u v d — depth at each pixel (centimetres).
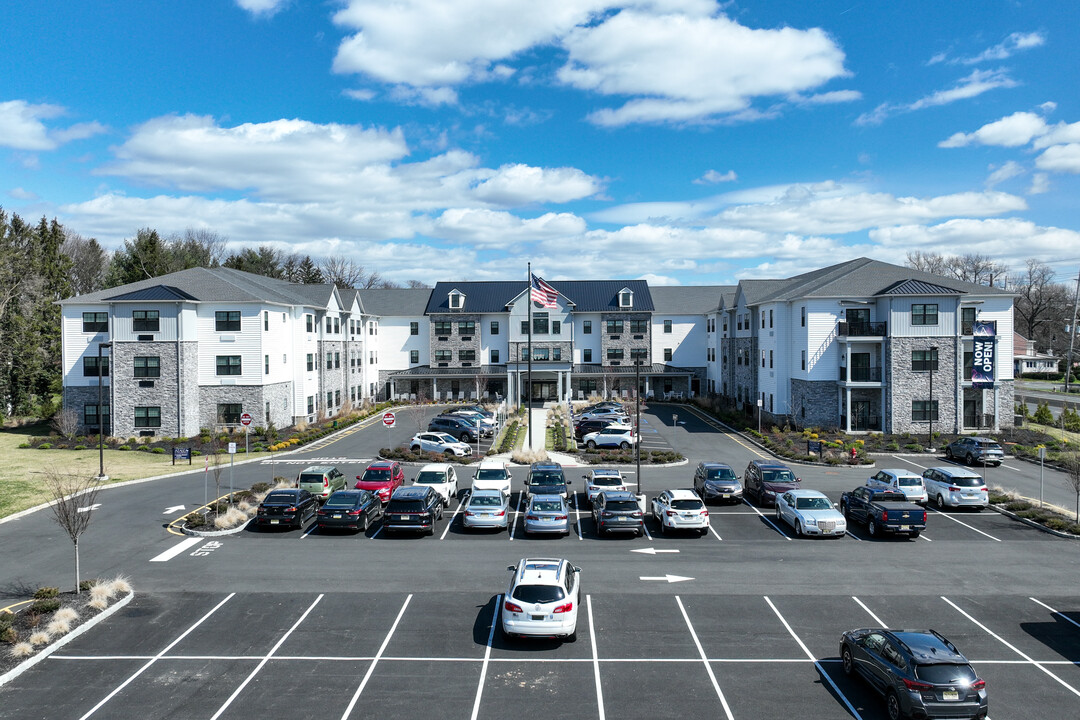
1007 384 5441
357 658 1738
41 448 4822
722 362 7406
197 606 2075
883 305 5216
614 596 2155
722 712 1484
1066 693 1571
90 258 10450
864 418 5319
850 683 1619
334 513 2852
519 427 5822
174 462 4269
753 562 2484
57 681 1622
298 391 5944
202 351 5338
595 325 7969
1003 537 2806
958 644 1825
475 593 2181
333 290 6669
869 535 2842
